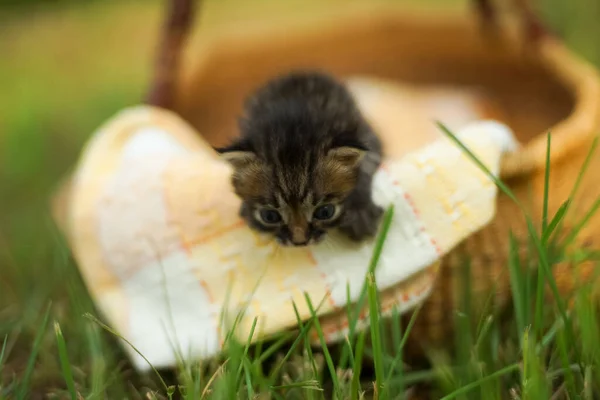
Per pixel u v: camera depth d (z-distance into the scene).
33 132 0.90
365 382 0.61
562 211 0.58
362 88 0.81
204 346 0.60
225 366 0.58
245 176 0.61
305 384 0.57
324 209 0.61
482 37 0.79
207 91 0.80
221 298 0.61
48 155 0.86
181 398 0.60
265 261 0.61
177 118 0.70
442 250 0.60
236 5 1.34
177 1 0.72
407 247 0.60
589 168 0.64
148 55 1.16
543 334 0.60
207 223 0.62
